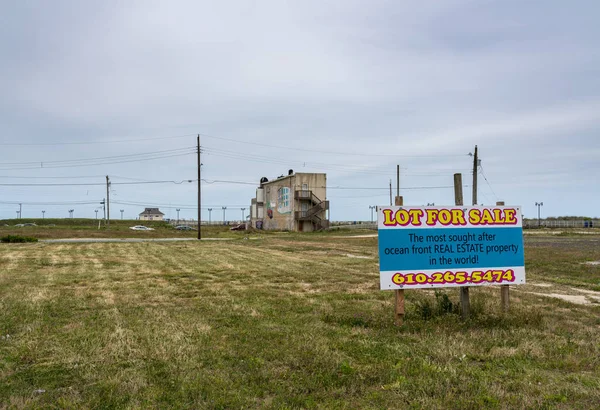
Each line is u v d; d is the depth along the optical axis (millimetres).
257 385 5688
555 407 5062
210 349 7195
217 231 71000
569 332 8562
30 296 12172
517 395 5367
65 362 6539
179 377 5910
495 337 7969
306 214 69062
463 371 6180
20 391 5473
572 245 34281
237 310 10523
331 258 25109
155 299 12078
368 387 5660
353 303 11711
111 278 16297
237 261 23094
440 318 9258
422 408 5027
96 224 107688
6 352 7023
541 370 6344
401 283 9180
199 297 12461
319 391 5520
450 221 9469
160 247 33094
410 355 6945
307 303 11586
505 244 9680
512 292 13789
